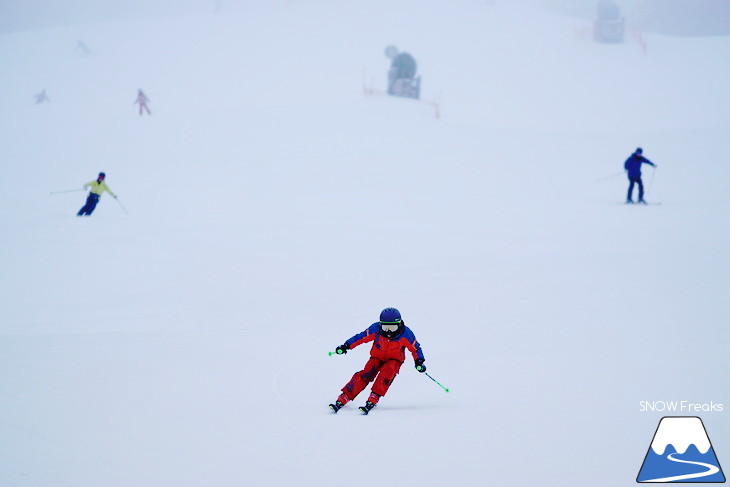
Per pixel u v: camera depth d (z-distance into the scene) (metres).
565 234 60.94
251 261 50.97
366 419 21.36
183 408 22.12
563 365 27.05
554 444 18.80
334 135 126.88
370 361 23.27
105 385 24.48
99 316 36.59
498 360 28.14
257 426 20.48
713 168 98.94
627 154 113.00
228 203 81.31
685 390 23.48
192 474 16.75
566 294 40.12
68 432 19.59
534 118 159.00
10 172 103.56
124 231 63.44
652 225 64.31
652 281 42.47
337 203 80.56
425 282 44.44
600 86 187.62
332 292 42.12
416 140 125.56
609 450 18.34
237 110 147.25
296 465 17.34
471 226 66.25
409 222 68.81
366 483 16.22
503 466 17.27
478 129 139.12
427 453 18.20
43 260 50.62
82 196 87.31
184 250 54.56
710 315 34.34
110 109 172.25
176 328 34.06
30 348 29.89
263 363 28.14
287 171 100.81
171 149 117.25
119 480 16.34
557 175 99.69
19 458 17.58
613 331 32.00
